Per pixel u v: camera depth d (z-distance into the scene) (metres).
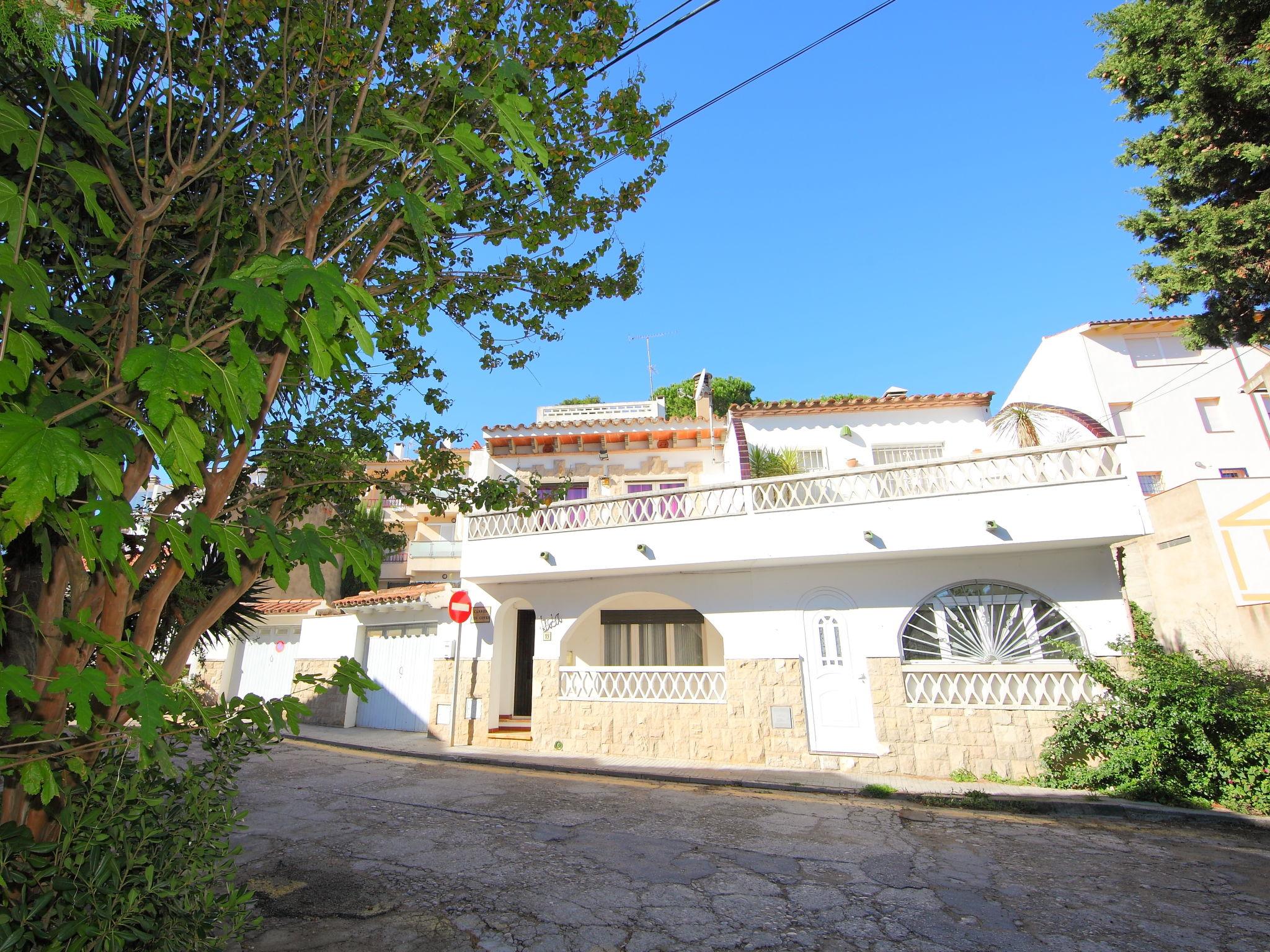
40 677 2.61
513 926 4.87
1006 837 7.47
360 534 4.45
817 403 16.80
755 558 11.56
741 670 11.92
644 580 12.94
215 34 4.29
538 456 18.22
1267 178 8.68
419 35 4.68
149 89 4.29
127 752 3.82
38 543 2.94
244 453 4.21
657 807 8.66
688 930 4.86
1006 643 10.80
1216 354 20.11
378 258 5.66
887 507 11.02
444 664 14.90
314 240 4.43
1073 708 9.99
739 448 16.06
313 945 4.50
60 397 2.91
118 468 2.62
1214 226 8.40
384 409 6.19
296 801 8.77
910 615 11.27
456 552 23.42
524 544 13.45
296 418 5.84
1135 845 7.24
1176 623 14.90
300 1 4.49
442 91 4.82
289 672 17.66
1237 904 5.45
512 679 15.17
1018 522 10.32
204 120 4.57
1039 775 9.99
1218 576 13.74
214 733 3.35
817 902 5.41
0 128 2.66
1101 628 10.30
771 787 9.98
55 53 3.22
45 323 2.52
